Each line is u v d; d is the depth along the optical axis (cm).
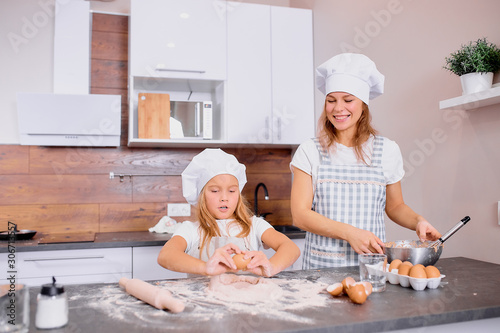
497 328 92
